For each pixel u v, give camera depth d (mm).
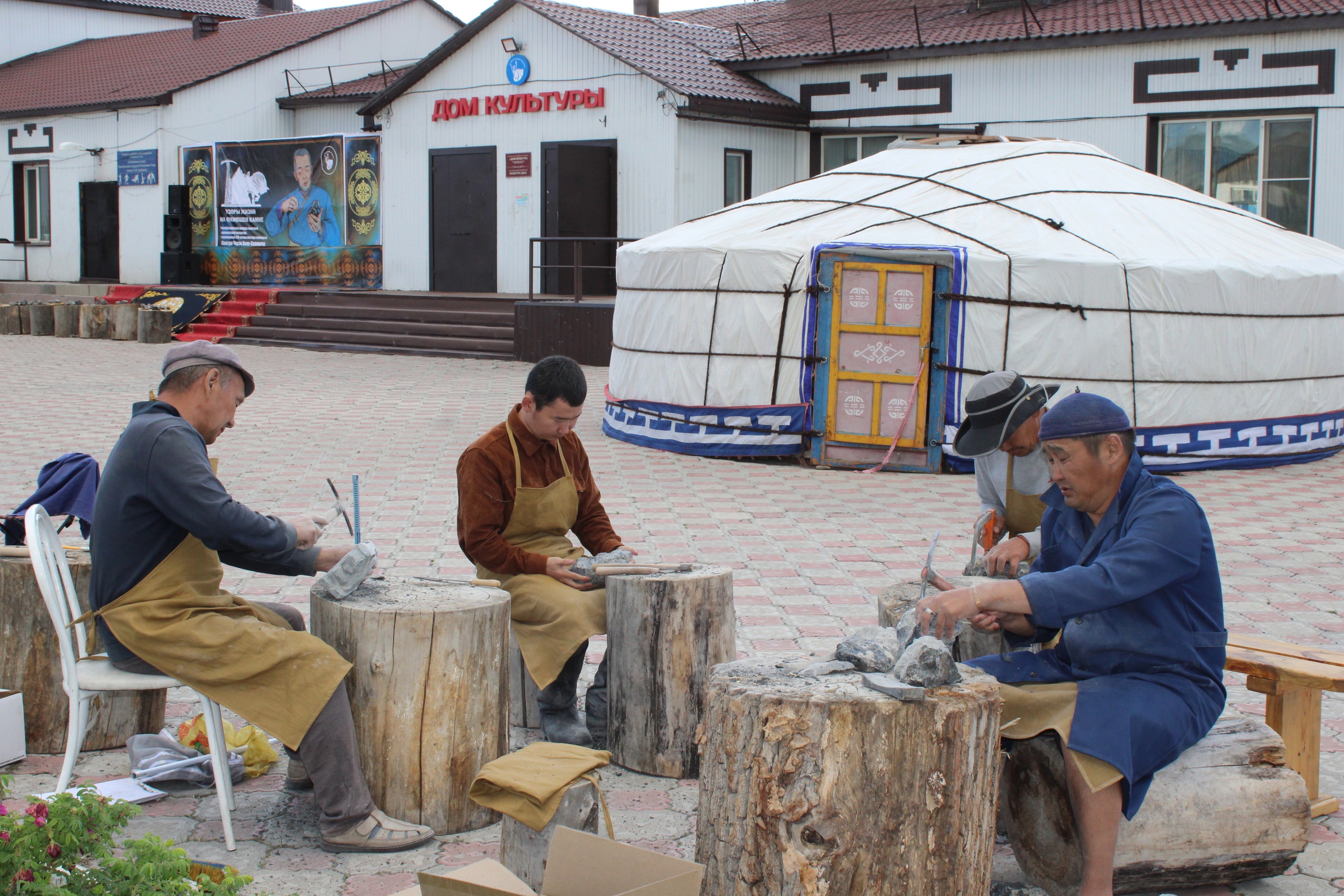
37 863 2453
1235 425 10891
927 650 2861
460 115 21938
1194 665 3211
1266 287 10758
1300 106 16219
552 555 4414
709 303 11289
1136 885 3264
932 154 12516
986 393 4066
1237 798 3230
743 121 20125
